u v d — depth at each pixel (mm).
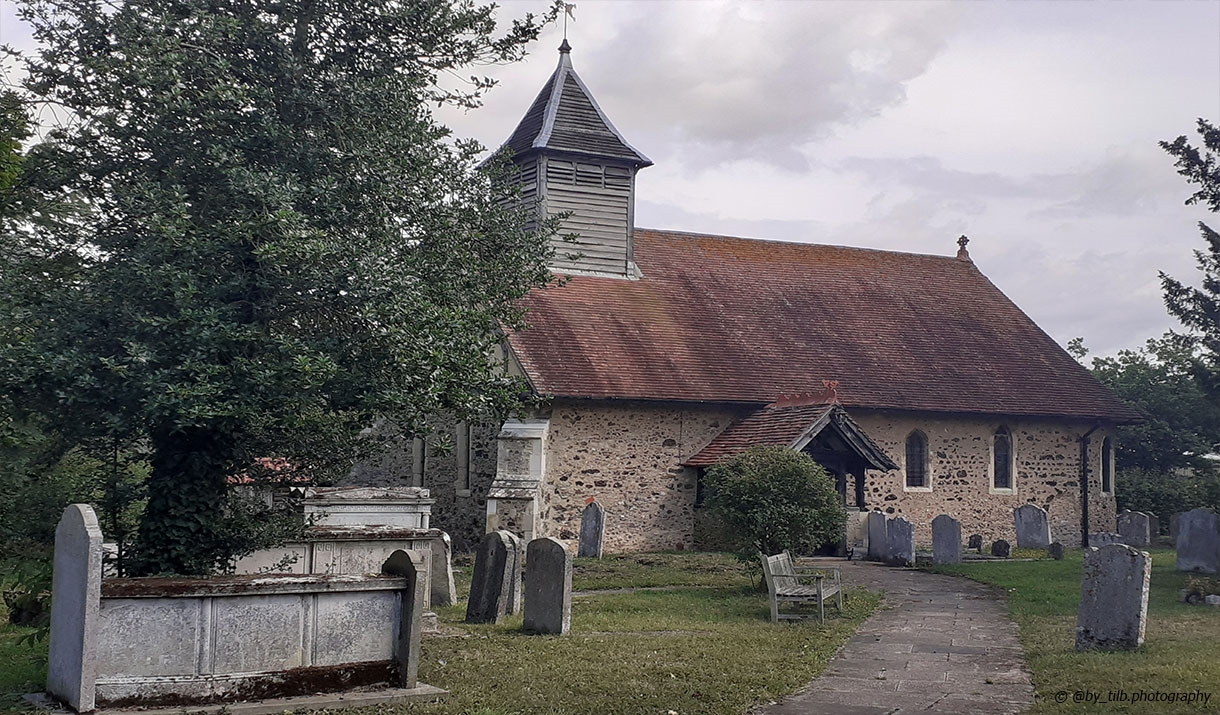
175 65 11078
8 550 12961
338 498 16891
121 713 8766
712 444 26250
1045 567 22312
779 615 15641
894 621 15578
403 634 10055
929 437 29234
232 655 9328
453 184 13125
